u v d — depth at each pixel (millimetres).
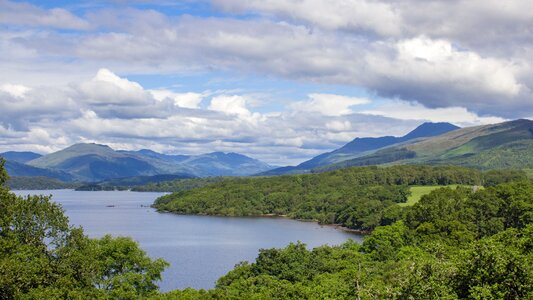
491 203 167875
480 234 156875
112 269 79812
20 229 64312
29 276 57188
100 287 76312
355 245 147750
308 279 111438
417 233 152125
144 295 78812
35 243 64438
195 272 153000
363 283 92750
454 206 179750
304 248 124750
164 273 151125
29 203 66125
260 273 115188
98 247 77938
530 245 65500
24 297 54438
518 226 156375
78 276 64438
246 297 84188
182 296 78062
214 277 146000
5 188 67812
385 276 95562
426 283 52156
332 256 125312
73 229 68938
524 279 48531
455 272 53062
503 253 51188
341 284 96312
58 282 59375
